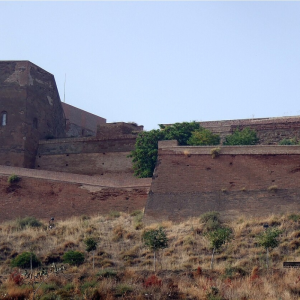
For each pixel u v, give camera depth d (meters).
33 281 40.91
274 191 53.50
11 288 39.28
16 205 60.06
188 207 54.53
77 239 50.38
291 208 52.41
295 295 38.31
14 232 53.41
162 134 63.97
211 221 51.16
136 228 52.62
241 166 55.34
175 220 54.03
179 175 56.38
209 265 44.22
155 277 40.47
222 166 55.78
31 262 45.38
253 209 53.16
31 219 56.59
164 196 55.53
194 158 56.75
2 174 61.47
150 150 62.62
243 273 41.91
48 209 59.31
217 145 60.12
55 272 41.62
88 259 46.59
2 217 59.75
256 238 47.50
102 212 58.12
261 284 39.56
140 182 58.28
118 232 51.16
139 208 57.44
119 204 58.03
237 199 53.97
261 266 43.31
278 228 48.97
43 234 51.97
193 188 55.47
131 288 39.19
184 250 47.22
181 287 39.28
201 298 37.88
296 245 46.28
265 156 55.12
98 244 49.44
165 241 45.50
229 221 52.50
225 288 38.94
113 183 59.00
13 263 45.66
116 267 44.94
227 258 45.41
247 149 55.78
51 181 60.38
